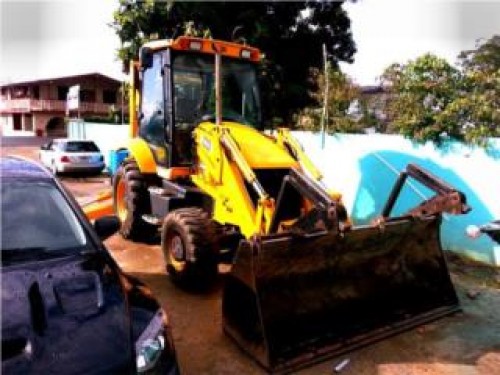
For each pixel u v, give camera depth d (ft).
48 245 10.16
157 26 52.65
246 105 21.39
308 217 13.34
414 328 14.71
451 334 14.64
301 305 13.34
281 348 12.47
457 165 22.25
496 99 22.13
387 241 14.82
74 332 7.65
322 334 13.29
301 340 12.89
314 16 59.36
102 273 9.46
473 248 21.70
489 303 17.13
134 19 52.03
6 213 10.49
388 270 15.60
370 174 25.86
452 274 20.08
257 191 15.76
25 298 8.19
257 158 17.12
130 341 7.86
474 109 22.02
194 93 20.10
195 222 16.84
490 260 21.09
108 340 7.71
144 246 23.57
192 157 19.79
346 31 60.80
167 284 18.33
